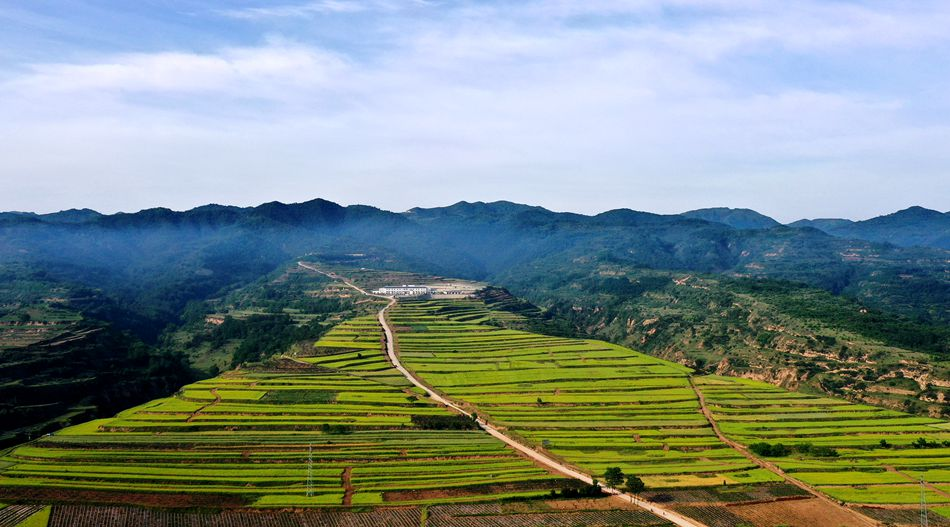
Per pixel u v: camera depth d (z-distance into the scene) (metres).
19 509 190.50
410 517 192.62
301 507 196.62
